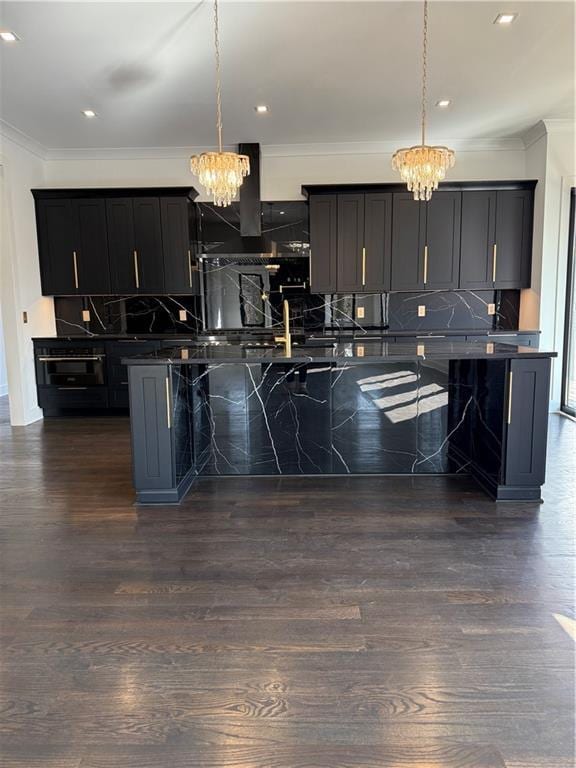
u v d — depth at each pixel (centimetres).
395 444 361
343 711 152
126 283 570
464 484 343
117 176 591
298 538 265
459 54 358
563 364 543
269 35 327
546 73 392
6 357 527
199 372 359
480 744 141
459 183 541
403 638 185
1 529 283
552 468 371
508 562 238
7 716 153
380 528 276
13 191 518
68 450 439
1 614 204
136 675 169
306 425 361
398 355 303
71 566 241
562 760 136
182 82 397
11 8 291
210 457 366
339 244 557
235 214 588
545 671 168
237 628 192
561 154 517
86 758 138
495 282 557
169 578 229
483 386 334
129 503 319
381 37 333
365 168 583
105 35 324
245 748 141
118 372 565
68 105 442
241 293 604
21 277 534
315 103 448
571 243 530
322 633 188
